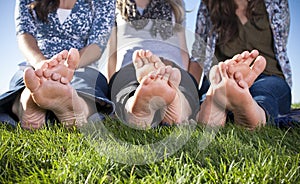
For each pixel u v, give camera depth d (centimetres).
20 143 142
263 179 102
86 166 113
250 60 171
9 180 107
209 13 244
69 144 139
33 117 171
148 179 103
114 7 226
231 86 166
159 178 105
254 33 238
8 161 120
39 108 170
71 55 162
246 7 238
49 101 162
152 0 232
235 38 240
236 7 238
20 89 177
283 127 191
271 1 235
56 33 224
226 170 114
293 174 106
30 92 160
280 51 235
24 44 216
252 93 205
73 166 113
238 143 140
